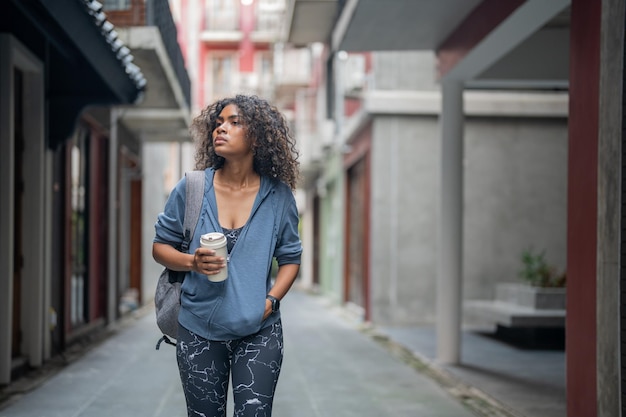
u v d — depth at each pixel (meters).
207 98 27.47
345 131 15.06
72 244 9.02
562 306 9.83
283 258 2.63
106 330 10.59
